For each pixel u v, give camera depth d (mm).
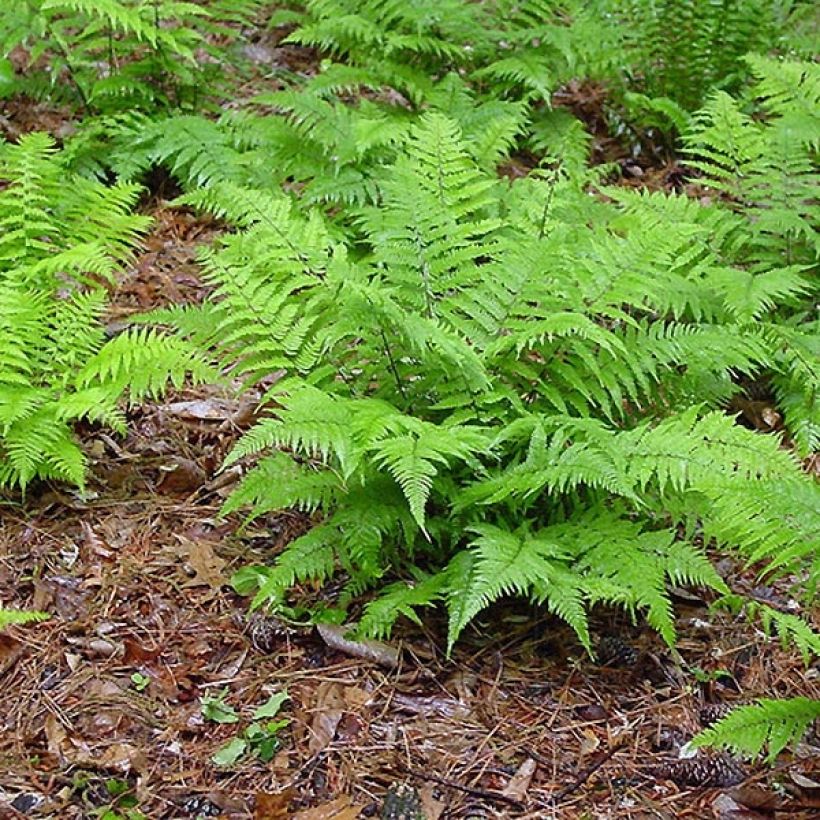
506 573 2174
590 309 2396
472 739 2191
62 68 3424
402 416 2246
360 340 2439
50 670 2248
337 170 2967
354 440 2215
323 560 2271
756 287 2652
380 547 2330
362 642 2277
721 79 3443
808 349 2680
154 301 2879
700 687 2268
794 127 2930
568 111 3570
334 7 3424
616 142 3488
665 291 2645
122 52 3309
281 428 2195
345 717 2205
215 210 3027
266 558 2404
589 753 2182
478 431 2320
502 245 2445
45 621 2305
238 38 3756
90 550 2398
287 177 3109
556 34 3338
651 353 2420
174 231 3059
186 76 3271
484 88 3479
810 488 2162
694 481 2221
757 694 2266
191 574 2377
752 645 2324
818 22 3688
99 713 2197
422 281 2422
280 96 3072
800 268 2729
